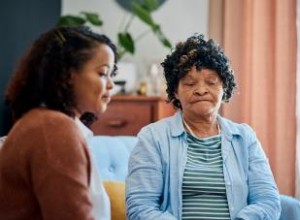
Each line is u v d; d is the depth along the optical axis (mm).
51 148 904
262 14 2646
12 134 972
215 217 1624
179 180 1656
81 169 917
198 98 1709
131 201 1639
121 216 1999
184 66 1722
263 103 2641
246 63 2697
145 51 3160
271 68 2645
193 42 1765
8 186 947
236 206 1654
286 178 2564
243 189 1689
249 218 1602
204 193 1655
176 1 3131
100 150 2246
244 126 1853
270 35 2646
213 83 1723
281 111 2576
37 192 895
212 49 1732
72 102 1016
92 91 1018
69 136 926
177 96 1817
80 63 1000
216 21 2828
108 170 2230
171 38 3137
